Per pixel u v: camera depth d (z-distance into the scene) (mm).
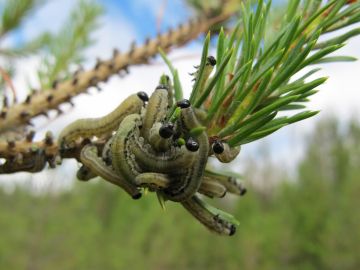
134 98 67
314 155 2201
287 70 59
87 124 72
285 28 62
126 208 1406
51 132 78
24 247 1050
